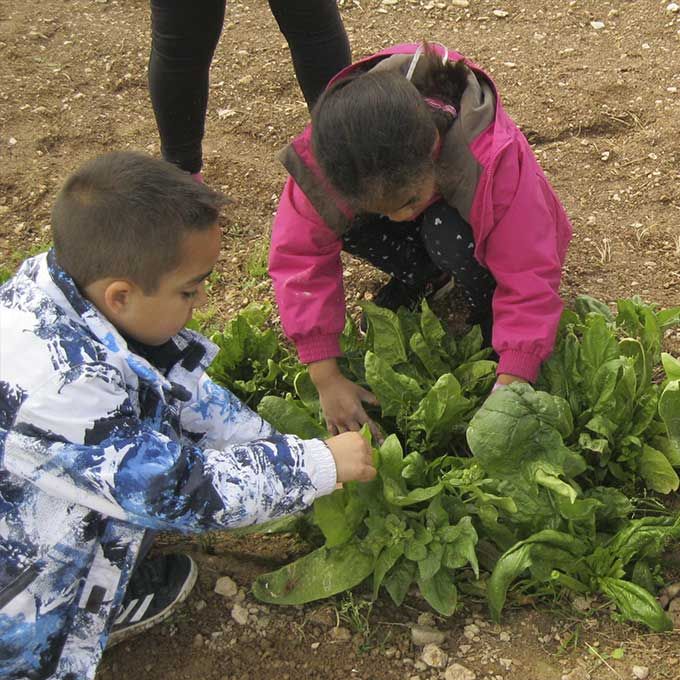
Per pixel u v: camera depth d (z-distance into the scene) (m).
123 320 1.81
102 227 1.70
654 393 2.28
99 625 1.88
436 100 2.18
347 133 1.93
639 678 1.95
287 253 2.37
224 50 4.45
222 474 1.79
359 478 1.94
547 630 2.07
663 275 3.00
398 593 2.10
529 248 2.22
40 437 1.70
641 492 2.32
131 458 1.72
